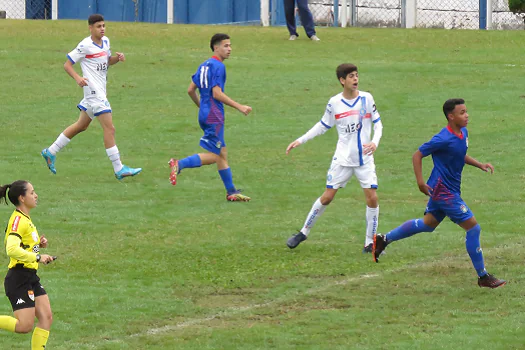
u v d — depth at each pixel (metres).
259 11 100.38
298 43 81.75
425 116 57.97
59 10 107.38
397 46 81.06
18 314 23.91
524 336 25.28
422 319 26.94
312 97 62.97
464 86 65.69
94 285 30.59
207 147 40.84
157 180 45.50
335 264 32.81
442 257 33.66
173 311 28.06
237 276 31.45
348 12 100.38
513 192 42.59
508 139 52.09
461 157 29.31
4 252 34.19
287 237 36.34
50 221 38.28
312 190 43.81
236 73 69.50
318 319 27.11
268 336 25.72
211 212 40.06
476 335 25.42
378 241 31.48
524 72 70.19
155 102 62.03
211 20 103.12
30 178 45.28
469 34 87.88
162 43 81.94
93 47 42.88
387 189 43.78
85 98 43.47
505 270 31.69
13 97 62.56
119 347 25.12
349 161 33.50
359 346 24.73
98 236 36.38
